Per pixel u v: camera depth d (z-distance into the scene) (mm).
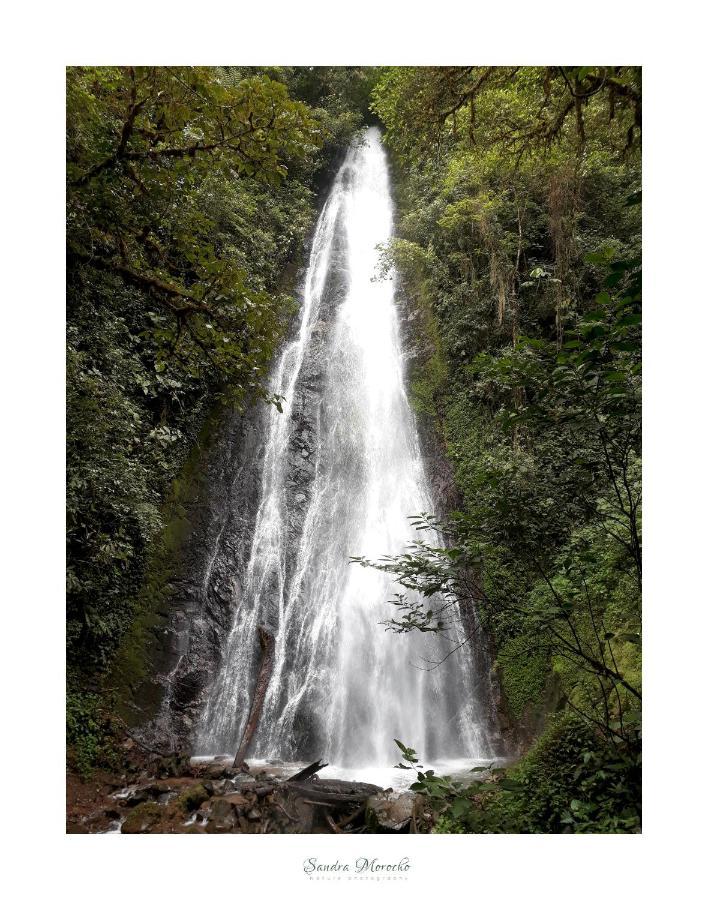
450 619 9992
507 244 11906
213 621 9562
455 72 6953
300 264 17797
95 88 5270
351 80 20531
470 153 10422
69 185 5277
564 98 7266
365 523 12180
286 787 5816
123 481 7332
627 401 3414
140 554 8922
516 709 8445
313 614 10523
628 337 3451
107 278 7797
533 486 4086
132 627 8398
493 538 4211
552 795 4359
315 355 14875
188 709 8484
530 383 3588
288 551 11281
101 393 7262
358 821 5430
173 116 4938
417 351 14758
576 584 7270
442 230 14148
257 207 16125
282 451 12781
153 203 5984
